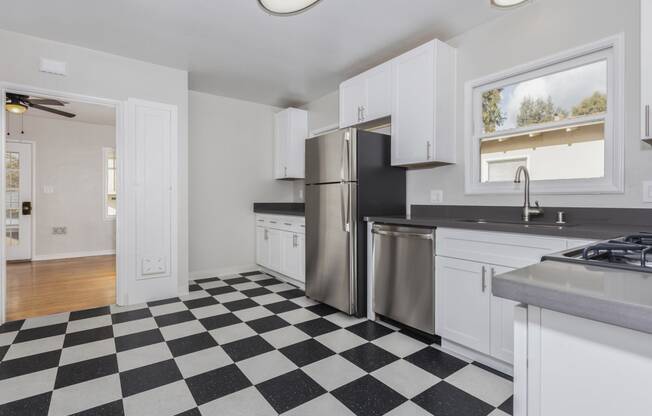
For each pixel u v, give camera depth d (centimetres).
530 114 238
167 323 262
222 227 437
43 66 277
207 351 213
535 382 68
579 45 207
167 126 328
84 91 295
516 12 237
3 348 218
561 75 222
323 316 279
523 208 225
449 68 270
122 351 213
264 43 288
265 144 474
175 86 340
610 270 73
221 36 276
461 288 206
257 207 466
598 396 60
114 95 308
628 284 62
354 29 265
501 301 186
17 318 275
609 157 198
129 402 160
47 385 174
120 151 309
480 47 259
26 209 531
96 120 559
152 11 239
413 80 273
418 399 162
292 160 448
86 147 577
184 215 345
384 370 190
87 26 259
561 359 64
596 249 90
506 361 183
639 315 50
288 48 298
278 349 216
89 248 581
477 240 197
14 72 267
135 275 312
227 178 441
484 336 194
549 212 219
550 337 66
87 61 296
